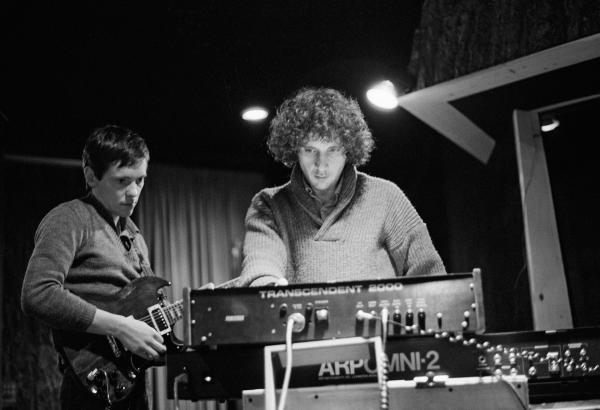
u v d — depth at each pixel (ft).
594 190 12.10
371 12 12.01
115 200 8.83
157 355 8.23
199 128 14.64
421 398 5.43
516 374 5.66
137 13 11.53
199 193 15.83
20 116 13.39
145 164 9.05
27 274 8.00
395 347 5.61
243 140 15.31
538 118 12.34
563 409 6.08
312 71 12.54
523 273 12.72
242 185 16.33
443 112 12.25
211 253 15.61
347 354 5.43
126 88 13.10
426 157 13.96
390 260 7.26
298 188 7.22
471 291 5.37
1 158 13.30
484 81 11.21
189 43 12.21
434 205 13.82
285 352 5.32
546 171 12.33
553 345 7.06
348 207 7.22
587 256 12.08
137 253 9.23
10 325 13.33
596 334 7.00
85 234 8.48
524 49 10.68
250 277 6.62
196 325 5.41
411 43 12.16
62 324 7.89
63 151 14.33
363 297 5.41
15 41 11.68
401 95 11.77
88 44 11.97
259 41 12.28
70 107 13.35
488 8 11.18
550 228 12.16
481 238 13.35
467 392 5.40
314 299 5.42
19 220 13.91
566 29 10.31
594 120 12.10
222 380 5.70
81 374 8.21
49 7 11.18
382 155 13.52
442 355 5.59
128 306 8.61
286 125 7.31
